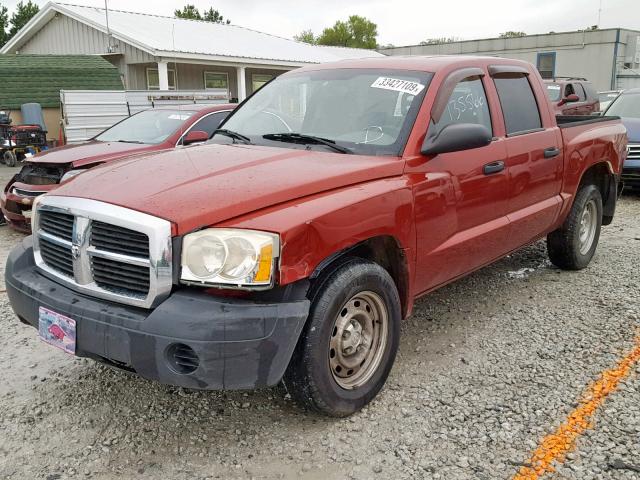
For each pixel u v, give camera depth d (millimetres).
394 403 3381
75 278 2959
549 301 4953
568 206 5211
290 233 2727
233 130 4281
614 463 2816
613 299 4961
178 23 23891
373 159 3447
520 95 4688
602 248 6621
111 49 20281
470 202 3912
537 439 3018
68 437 3084
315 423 3193
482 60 4398
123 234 2766
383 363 3385
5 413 3301
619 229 7516
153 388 3572
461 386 3564
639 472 2756
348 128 3795
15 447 2996
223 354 2600
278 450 2973
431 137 3639
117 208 2783
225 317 2602
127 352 2693
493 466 2816
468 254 4016
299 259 2771
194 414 3297
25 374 3754
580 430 3084
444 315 4684
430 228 3586
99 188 3031
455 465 2832
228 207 2744
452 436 3061
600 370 3729
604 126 5785
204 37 22031
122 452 2965
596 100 16984
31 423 3207
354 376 3271
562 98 15414
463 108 4066
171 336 2590
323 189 3049
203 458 2918
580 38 31609
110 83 19047
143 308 2746
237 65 20672
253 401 3428
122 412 3312
